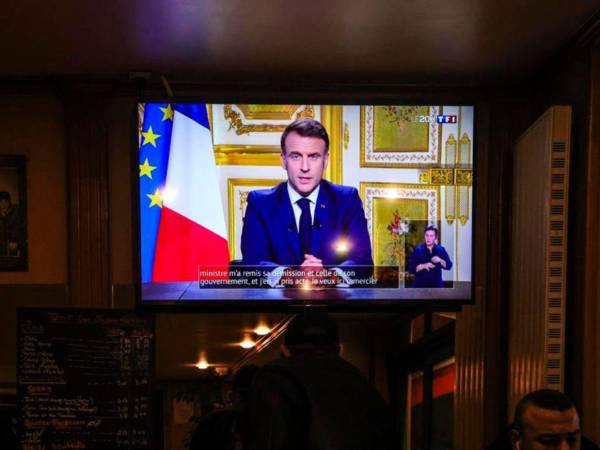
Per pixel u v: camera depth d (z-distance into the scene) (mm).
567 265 2598
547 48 2684
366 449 1390
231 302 3131
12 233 3189
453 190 3121
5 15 2312
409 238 3135
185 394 4492
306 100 3055
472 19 2354
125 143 3215
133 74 3021
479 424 3230
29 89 3146
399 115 3111
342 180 3131
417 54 2773
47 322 3072
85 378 3068
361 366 3873
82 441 3061
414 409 3693
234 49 2715
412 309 3158
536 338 2605
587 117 2434
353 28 2455
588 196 2420
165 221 3111
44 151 3197
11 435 3170
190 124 3109
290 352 1609
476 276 3248
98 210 3193
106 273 3201
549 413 1552
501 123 3225
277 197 3131
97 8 2250
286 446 1342
